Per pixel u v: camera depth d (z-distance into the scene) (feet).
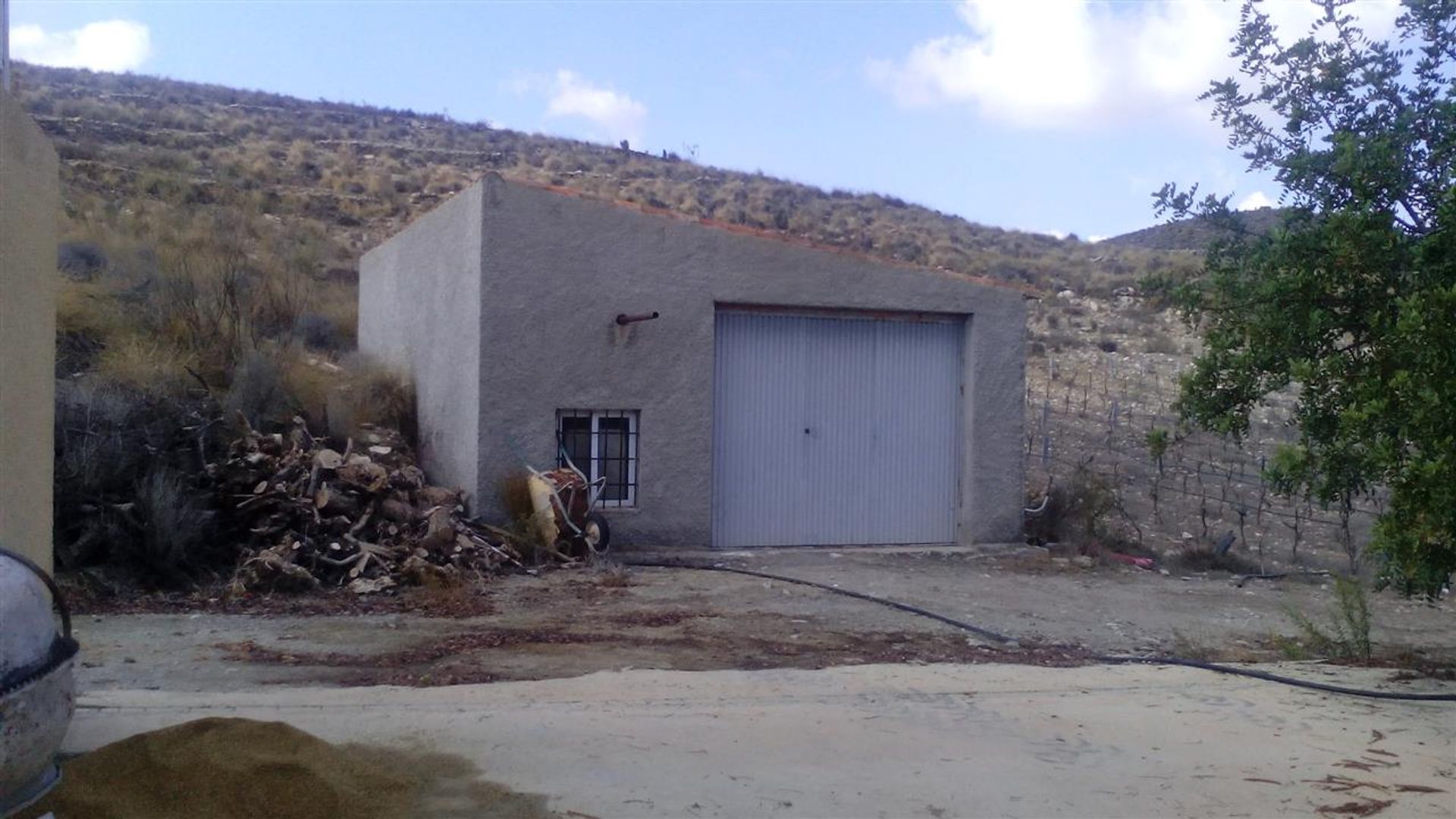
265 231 111.96
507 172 174.40
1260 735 26.05
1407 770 23.88
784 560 51.24
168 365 52.06
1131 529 63.21
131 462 41.81
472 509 49.24
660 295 51.83
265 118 184.65
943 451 57.41
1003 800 21.52
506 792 20.77
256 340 63.41
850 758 23.48
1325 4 31.55
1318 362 29.63
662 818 20.02
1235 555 58.59
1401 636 40.63
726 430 54.03
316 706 25.59
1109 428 85.87
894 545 56.44
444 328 54.80
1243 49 31.99
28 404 21.01
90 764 19.60
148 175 123.03
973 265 155.63
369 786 20.45
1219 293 31.42
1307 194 30.53
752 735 24.71
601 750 23.29
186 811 18.85
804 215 174.70
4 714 14.79
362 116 200.44
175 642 32.09
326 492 43.65
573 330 50.55
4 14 20.70
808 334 55.21
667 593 42.14
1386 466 25.38
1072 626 39.34
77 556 38.06
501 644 33.01
